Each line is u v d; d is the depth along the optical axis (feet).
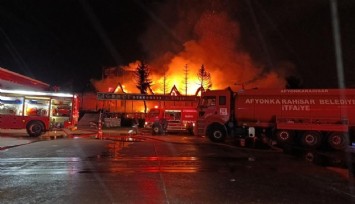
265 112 71.41
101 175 31.86
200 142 71.41
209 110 75.41
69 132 86.43
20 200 22.81
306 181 30.50
